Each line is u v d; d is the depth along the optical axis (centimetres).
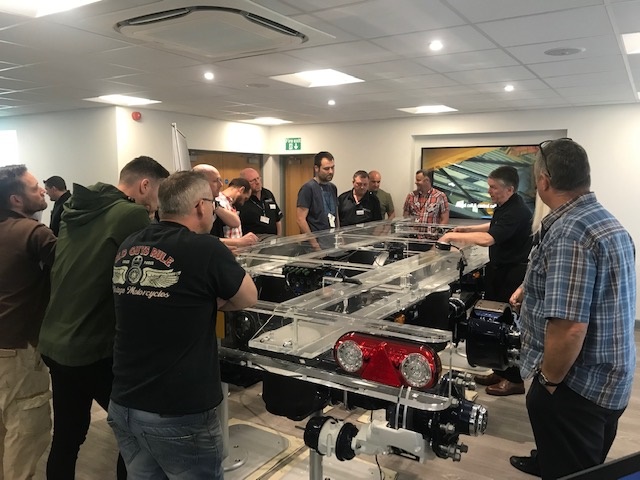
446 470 236
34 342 206
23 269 200
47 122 672
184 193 151
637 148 524
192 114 666
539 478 230
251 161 814
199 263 139
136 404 140
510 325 204
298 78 442
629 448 262
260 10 249
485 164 627
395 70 385
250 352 168
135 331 140
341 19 263
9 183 204
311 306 165
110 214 180
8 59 360
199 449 143
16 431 202
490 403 308
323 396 164
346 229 356
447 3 238
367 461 237
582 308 138
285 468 230
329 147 744
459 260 256
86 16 263
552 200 155
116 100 560
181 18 261
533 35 290
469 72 390
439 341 135
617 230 145
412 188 677
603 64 360
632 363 152
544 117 573
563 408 152
